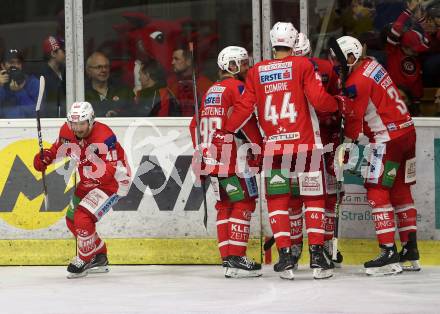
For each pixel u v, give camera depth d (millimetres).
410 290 18125
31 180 22359
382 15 22266
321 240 19531
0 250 22375
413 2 22172
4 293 18453
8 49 22891
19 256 22359
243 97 19516
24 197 22391
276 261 22109
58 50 22844
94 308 16562
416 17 22172
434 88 22281
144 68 22922
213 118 20188
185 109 22734
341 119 20281
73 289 18859
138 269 21656
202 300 17297
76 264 20312
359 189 21797
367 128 20391
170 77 22891
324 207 19578
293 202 20734
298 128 19219
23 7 22828
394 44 22281
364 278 19750
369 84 19859
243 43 22703
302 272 20812
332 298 17281
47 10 22828
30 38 22891
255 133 20328
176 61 22922
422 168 21891
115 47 22906
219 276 20438
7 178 22422
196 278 20172
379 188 20219
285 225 19500
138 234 22281
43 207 22344
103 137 20172
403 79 22344
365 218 21797
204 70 22859
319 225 19469
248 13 22609
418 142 21891
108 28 22891
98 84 22844
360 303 16688
